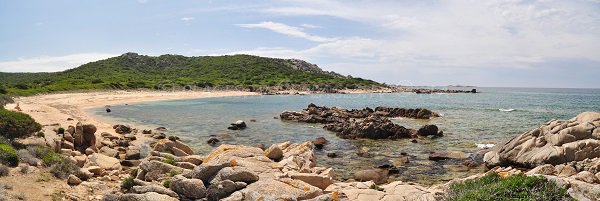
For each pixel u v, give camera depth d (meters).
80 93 90.50
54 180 15.93
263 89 131.88
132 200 13.66
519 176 13.14
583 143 22.17
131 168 21.25
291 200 13.41
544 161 22.58
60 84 99.88
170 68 181.12
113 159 22.20
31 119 22.88
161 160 19.67
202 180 15.52
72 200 14.24
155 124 45.09
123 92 101.69
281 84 146.62
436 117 56.66
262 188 14.17
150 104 76.81
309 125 47.12
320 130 42.62
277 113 61.38
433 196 14.65
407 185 17.16
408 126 46.47
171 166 17.83
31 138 21.92
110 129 36.31
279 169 17.64
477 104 89.38
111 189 16.27
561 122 24.78
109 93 96.31
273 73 168.25
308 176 16.62
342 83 162.00
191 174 15.90
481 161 26.38
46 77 147.38
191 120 49.94
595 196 12.86
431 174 23.23
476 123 48.81
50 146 21.14
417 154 29.12
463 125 46.94
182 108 68.81
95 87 100.62
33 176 15.77
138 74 156.50
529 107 79.06
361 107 79.69
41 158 18.17
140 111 60.72
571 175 19.48
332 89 146.25
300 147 25.48
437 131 38.78
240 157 18.31
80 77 133.88
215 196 14.38
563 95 163.25
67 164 17.52
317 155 28.77
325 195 13.26
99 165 20.53
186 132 39.44
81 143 25.31
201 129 41.84
